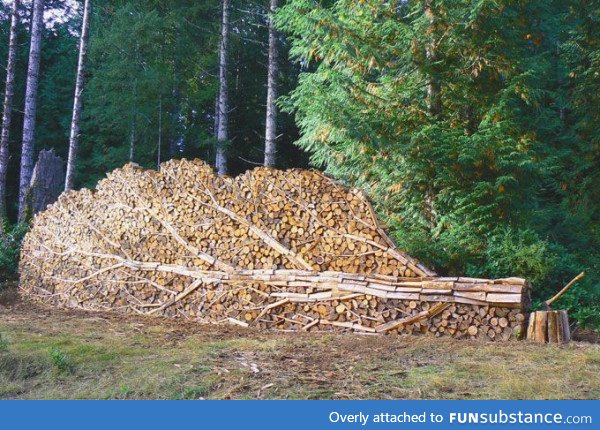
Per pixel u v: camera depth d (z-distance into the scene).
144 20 18.91
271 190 8.37
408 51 8.95
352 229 7.71
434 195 8.65
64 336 6.75
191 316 8.70
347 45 8.94
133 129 18.75
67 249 11.14
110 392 4.65
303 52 9.83
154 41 19.83
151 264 9.33
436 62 8.91
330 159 9.61
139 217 9.70
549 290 7.76
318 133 9.05
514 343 6.30
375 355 5.85
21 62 24.06
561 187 12.21
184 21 20.48
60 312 9.66
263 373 5.11
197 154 21.55
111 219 10.21
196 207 9.02
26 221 14.77
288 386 4.74
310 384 4.79
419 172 8.48
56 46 25.19
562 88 13.05
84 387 4.81
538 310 7.02
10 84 16.22
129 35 18.78
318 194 8.02
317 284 7.70
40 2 16.69
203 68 21.77
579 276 6.94
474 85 9.21
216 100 20.95
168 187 9.42
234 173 21.72
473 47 8.84
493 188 8.11
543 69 9.40
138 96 18.61
